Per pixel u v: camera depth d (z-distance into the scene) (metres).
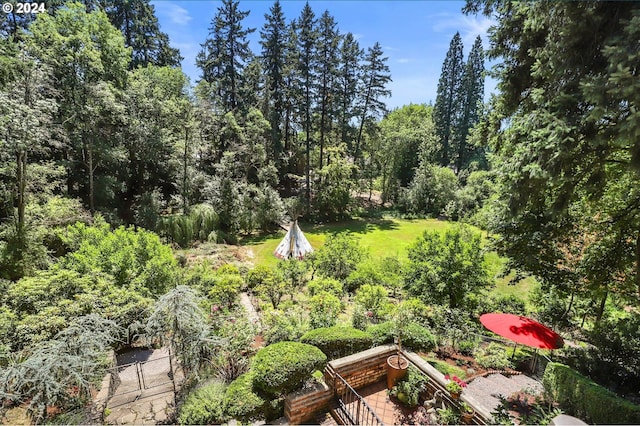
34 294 6.05
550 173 4.66
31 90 10.85
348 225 24.64
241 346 5.64
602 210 7.70
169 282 8.48
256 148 21.64
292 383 4.73
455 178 29.20
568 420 3.52
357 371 5.50
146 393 5.14
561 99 4.52
